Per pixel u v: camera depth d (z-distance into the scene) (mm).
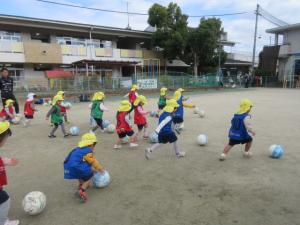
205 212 3629
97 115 8031
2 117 9961
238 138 5516
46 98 18750
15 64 23781
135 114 7438
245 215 3547
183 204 3854
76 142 7367
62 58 25422
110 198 4070
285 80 33844
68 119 10984
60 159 5930
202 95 23281
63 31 26219
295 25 32125
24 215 3625
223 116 11477
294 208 3717
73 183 4648
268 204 3830
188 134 8102
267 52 36281
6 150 6652
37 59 23844
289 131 8406
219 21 31781
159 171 5113
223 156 5652
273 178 4734
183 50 32062
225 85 34562
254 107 14305
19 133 8531
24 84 21297
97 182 4367
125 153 6250
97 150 6504
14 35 23953
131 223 3396
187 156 5980
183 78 29391
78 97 20172
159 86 27141
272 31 35125
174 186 4445
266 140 7301
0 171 2939
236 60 47688
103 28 27594
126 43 33031
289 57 34156
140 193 4215
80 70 26844
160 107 11203
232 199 3982
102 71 27766
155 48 33562
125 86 24766
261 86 36219
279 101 17469
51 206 3861
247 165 5383
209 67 34781
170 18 30750
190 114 12047
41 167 5438
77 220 3488
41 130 8961
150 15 30766
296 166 5324
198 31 30578
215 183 4543
